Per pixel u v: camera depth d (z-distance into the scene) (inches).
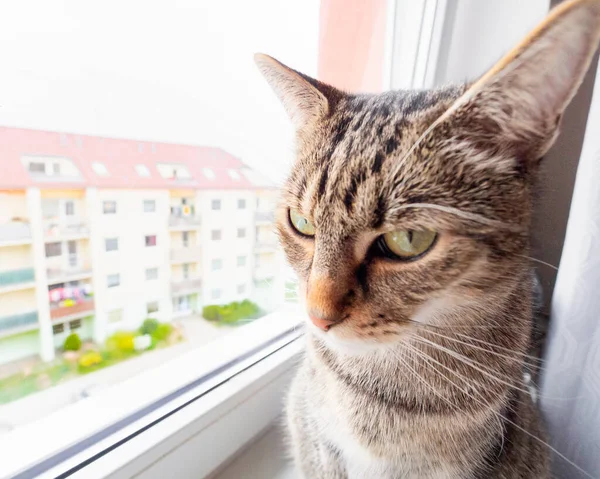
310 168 1083.3
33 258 1046.4
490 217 925.2
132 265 1266.0
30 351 1073.5
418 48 1875.0
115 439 1091.3
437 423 1070.4
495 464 1118.4
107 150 1155.9
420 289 960.3
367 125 1033.5
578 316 1282.0
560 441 1393.9
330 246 985.5
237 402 1339.8
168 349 1400.1
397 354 1077.1
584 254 1232.2
